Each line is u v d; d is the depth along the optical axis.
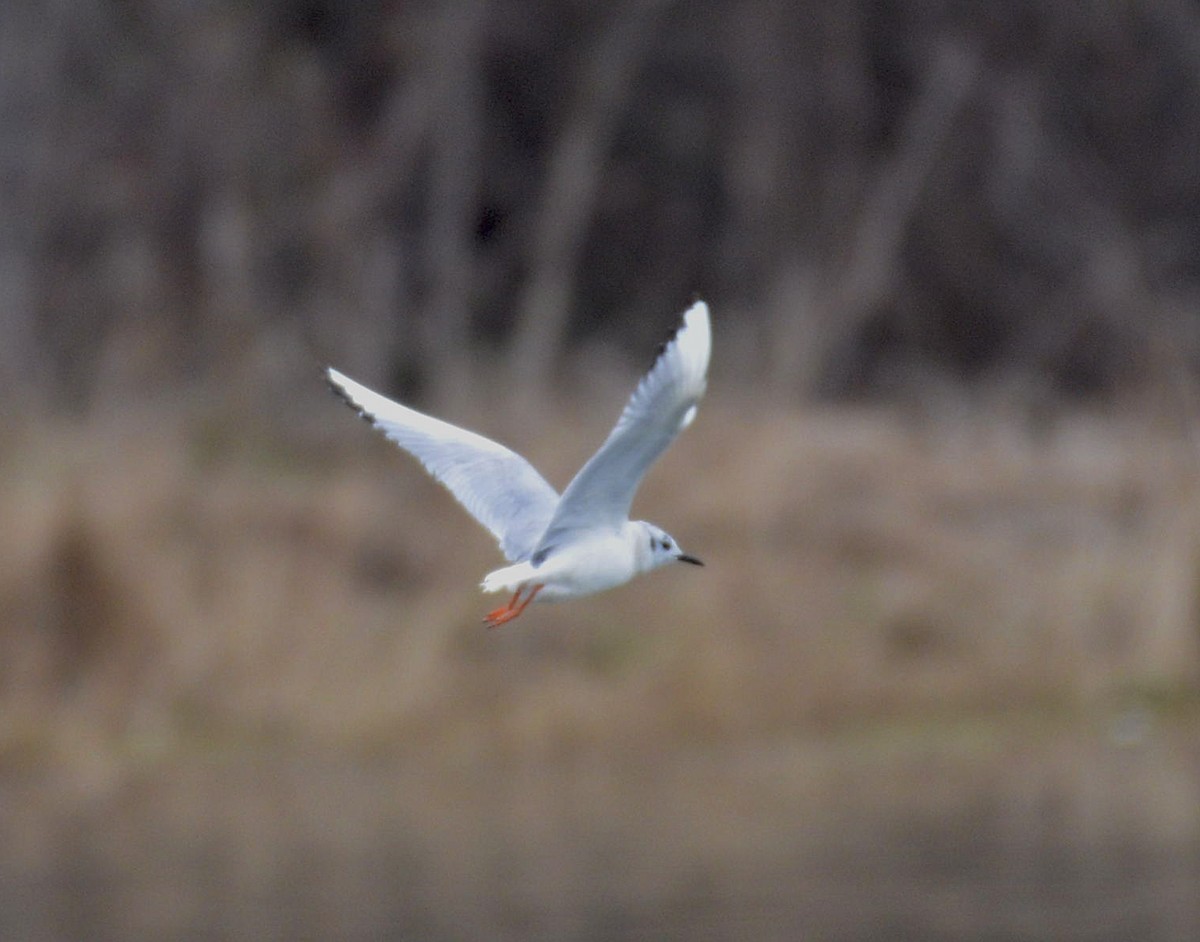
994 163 30.28
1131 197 31.05
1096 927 11.34
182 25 27.86
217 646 16.30
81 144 27.14
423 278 28.92
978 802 14.28
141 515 17.09
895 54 30.52
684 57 30.58
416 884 12.62
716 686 16.11
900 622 17.14
